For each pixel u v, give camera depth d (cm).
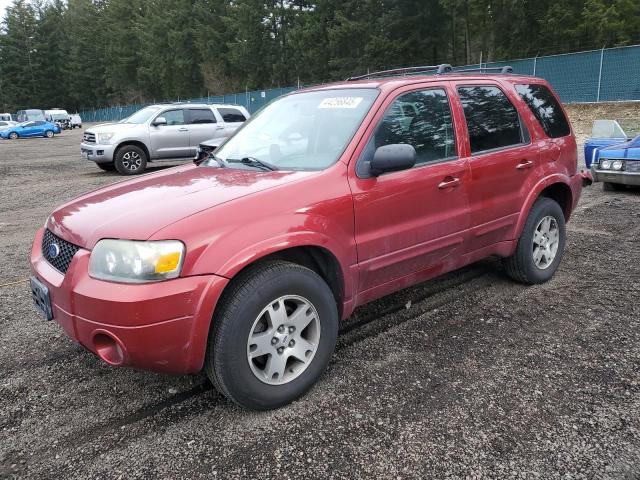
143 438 279
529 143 455
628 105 2131
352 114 355
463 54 3988
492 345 369
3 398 319
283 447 268
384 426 282
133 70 7712
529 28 3288
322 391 317
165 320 258
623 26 2934
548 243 483
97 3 8556
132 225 272
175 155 1473
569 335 380
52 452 270
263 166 353
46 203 1016
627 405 294
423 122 377
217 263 267
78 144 2972
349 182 325
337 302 334
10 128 3847
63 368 355
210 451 267
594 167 951
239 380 279
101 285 261
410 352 362
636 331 383
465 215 395
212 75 5941
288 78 5194
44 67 8700
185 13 6159
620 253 573
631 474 242
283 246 287
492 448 262
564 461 252
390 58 3719
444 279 503
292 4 5131
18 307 466
